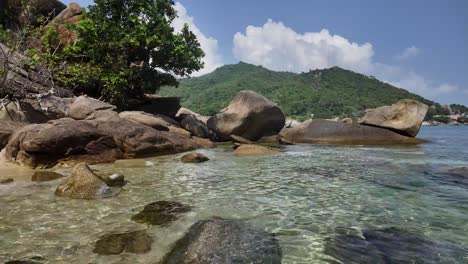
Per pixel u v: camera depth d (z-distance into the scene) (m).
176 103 32.09
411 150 20.05
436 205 8.20
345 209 7.95
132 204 8.35
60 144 13.48
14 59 22.59
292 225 6.88
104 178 10.19
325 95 166.38
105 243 5.96
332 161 15.48
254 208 8.06
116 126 16.03
